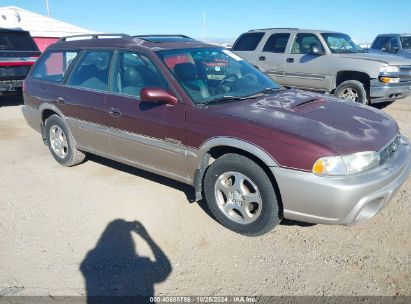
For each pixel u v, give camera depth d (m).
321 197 2.86
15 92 9.56
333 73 8.47
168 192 4.32
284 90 4.26
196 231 3.50
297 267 2.96
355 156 2.87
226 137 3.24
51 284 2.84
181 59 3.95
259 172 3.11
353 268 2.93
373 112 3.70
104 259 3.12
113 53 4.28
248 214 3.33
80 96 4.54
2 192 4.44
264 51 9.68
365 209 3.00
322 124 3.15
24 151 5.97
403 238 3.29
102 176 4.85
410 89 8.36
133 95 4.00
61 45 5.11
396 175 3.09
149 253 3.19
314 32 8.86
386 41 13.52
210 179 3.48
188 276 2.90
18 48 9.98
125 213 3.87
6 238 3.45
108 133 4.29
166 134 3.68
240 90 3.99
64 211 3.94
